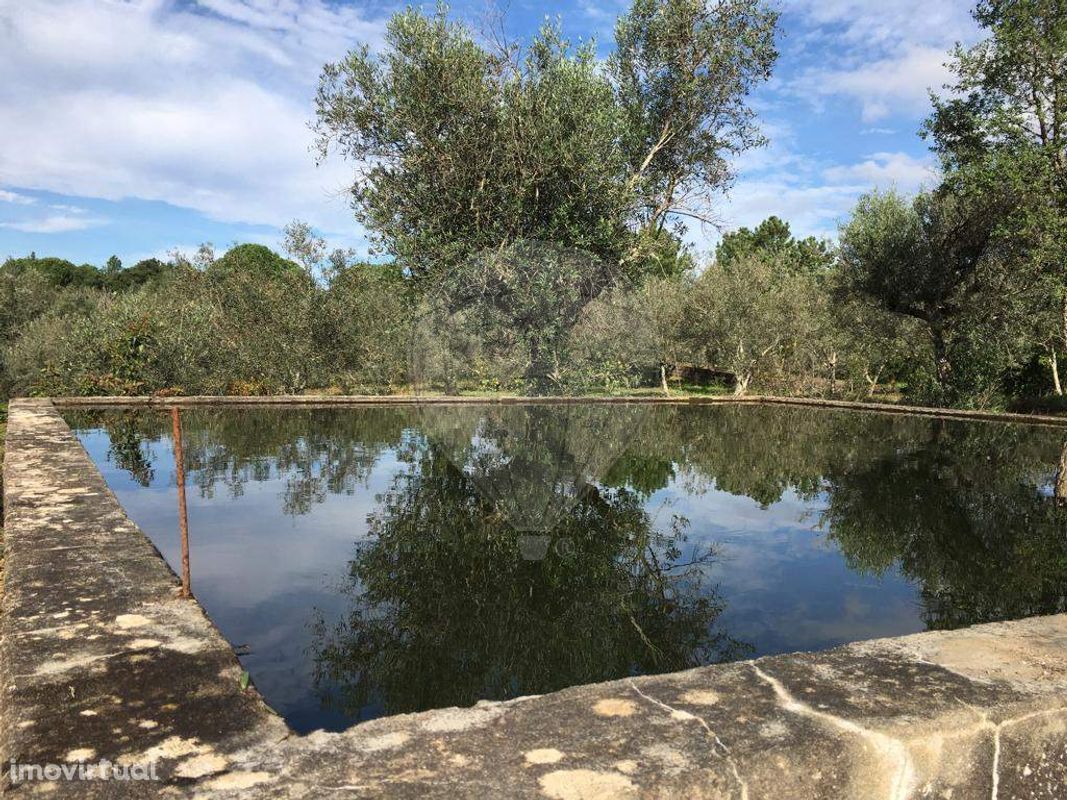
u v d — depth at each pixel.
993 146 12.16
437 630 2.81
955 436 9.98
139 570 2.27
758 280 19.69
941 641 1.61
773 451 8.48
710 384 22.17
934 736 1.18
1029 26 11.05
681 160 10.28
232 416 10.82
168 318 13.87
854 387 18.70
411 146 8.28
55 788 1.03
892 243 14.58
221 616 2.92
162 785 1.03
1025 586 3.58
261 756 1.11
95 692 1.38
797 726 1.17
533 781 1.00
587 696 1.30
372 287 14.69
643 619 3.02
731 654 2.68
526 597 3.25
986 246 13.68
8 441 5.51
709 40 9.65
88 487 3.68
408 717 1.22
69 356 13.41
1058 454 8.33
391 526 4.44
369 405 12.66
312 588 3.28
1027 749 1.27
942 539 4.49
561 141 7.88
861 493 6.00
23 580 2.16
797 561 3.97
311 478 6.04
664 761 1.05
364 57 8.70
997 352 13.98
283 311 14.81
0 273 24.94
